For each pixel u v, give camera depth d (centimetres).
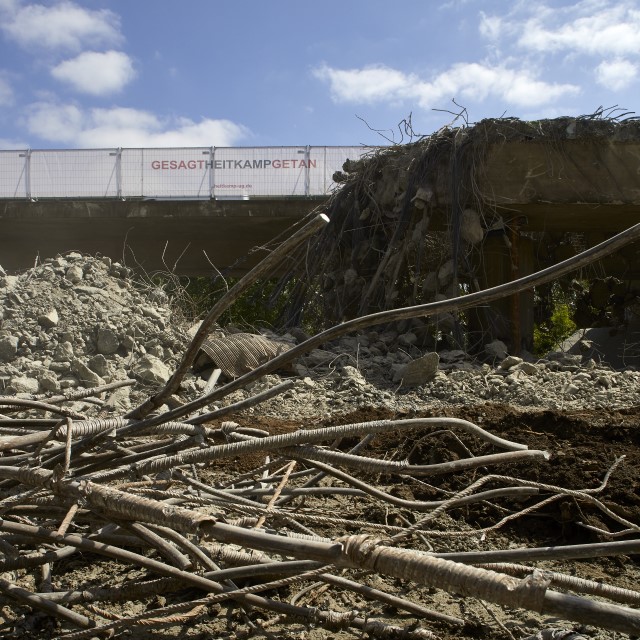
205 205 2203
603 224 1872
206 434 355
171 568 322
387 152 1614
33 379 980
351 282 1614
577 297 2402
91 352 1073
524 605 219
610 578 459
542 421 731
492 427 735
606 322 2259
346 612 350
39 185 2292
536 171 1505
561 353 1405
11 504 306
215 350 1088
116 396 948
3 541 345
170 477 418
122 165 2272
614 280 2175
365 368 1260
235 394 1026
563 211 1631
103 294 1188
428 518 313
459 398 1085
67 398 436
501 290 263
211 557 347
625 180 1501
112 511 291
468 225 1497
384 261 1526
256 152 2239
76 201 2239
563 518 521
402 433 733
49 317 1085
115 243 2555
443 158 1519
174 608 300
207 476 621
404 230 1533
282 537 260
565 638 330
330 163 2230
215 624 367
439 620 343
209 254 2612
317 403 1027
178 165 2256
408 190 1510
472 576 227
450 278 1498
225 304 289
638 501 547
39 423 382
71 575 415
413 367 1148
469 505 560
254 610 377
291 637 353
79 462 370
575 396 1092
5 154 2298
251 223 2273
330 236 1659
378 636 345
